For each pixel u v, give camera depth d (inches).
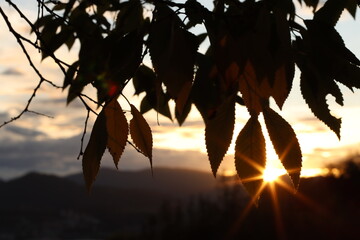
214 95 47.1
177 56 34.4
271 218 283.7
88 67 39.4
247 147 34.4
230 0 36.8
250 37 34.6
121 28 45.8
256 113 34.6
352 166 314.5
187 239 321.4
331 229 277.3
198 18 35.7
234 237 292.4
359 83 36.1
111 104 35.7
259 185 33.9
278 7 35.5
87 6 55.0
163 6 35.7
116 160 35.5
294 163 33.8
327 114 36.7
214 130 34.7
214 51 34.9
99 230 1916.8
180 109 34.0
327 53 36.3
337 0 38.3
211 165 34.5
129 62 36.1
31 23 40.4
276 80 34.8
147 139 35.7
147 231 357.1
